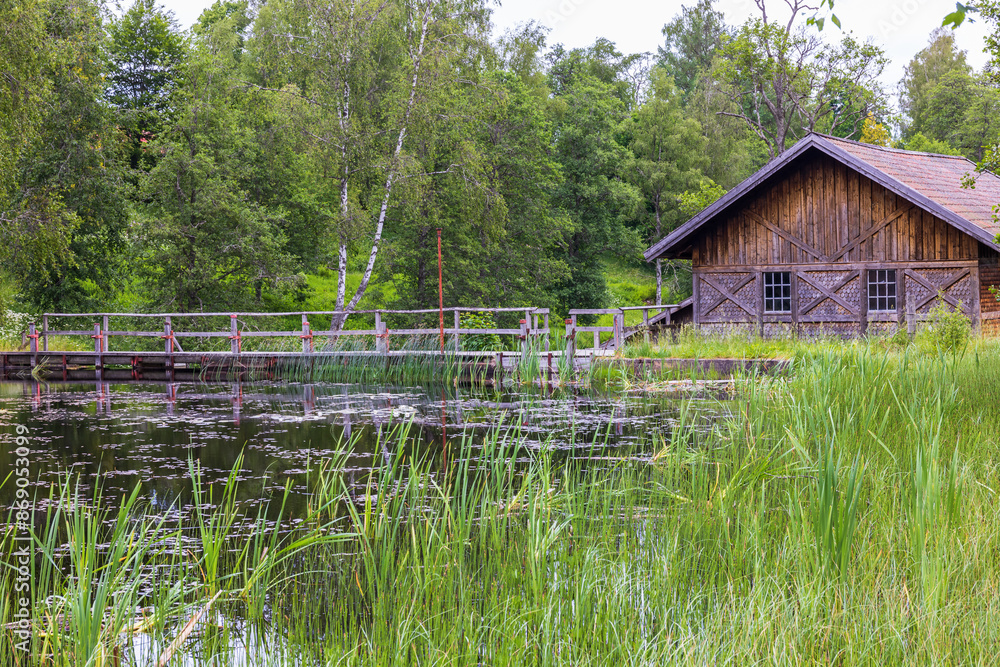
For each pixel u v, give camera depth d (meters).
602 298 42.59
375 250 27.48
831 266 20.53
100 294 30.61
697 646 4.30
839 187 20.42
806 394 10.04
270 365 22.39
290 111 25.44
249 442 11.90
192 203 27.55
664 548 5.89
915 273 19.50
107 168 26.45
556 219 35.62
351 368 21.31
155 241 26.89
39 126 22.22
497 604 5.04
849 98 42.44
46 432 12.99
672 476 7.94
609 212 43.62
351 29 25.52
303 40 26.16
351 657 4.55
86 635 4.63
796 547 5.39
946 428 8.02
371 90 27.00
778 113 40.47
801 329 20.92
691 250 23.31
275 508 8.30
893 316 19.78
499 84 29.81
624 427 12.15
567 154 42.22
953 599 4.54
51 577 6.41
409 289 31.25
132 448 11.56
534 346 19.97
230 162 29.22
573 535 6.28
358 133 25.78
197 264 26.95
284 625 5.33
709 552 5.88
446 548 5.88
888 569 5.05
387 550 5.79
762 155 61.00
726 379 16.72
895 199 19.72
